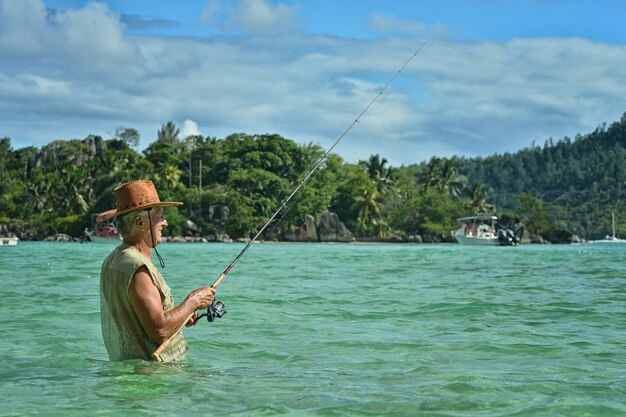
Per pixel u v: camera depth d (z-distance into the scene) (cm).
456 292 1169
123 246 497
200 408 388
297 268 2019
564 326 754
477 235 8650
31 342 624
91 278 1430
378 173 11500
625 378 484
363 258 3047
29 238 9681
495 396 425
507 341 652
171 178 9981
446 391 439
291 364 535
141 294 477
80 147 11556
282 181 9888
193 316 527
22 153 12088
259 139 10950
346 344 630
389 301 1005
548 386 455
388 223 10931
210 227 9281
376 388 446
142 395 417
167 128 13350
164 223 506
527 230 11394
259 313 844
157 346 490
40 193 10394
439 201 10988
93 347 603
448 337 674
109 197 9681
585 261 2802
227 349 597
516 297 1080
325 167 11200
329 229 9725
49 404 394
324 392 432
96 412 378
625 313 872
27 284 1255
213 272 1727
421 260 2842
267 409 387
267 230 9444
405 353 589
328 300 1006
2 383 450
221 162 10612
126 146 11631
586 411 389
